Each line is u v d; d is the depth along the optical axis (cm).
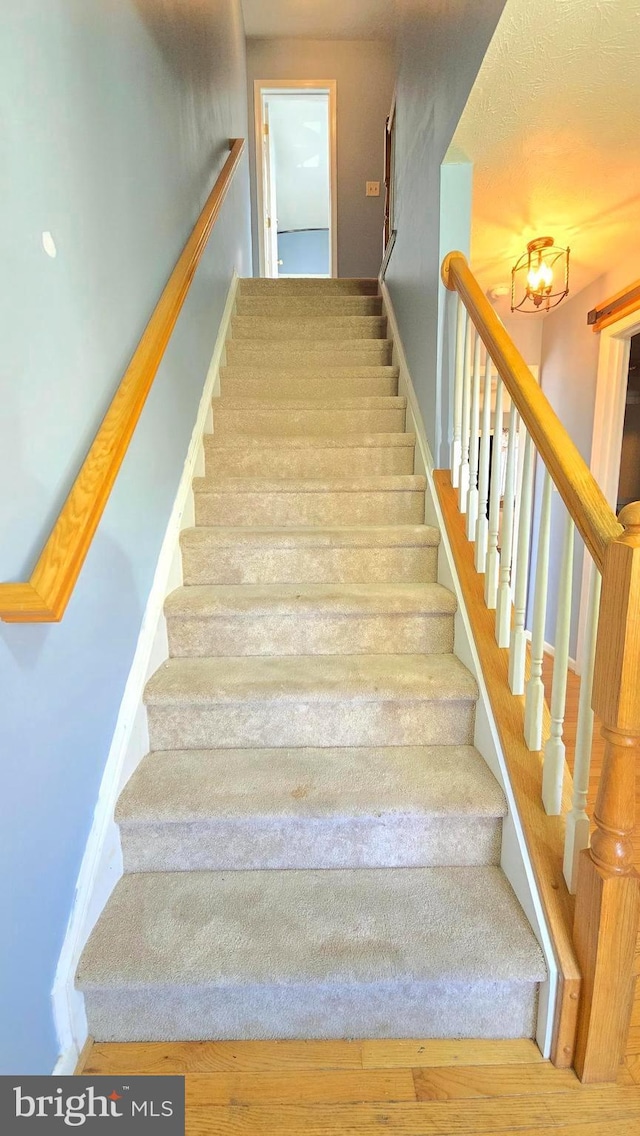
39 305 98
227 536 186
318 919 116
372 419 249
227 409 252
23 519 92
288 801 128
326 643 171
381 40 451
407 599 167
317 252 784
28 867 93
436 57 181
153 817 125
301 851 130
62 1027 102
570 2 112
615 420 309
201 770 140
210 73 267
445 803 127
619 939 97
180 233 200
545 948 108
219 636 170
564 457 108
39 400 98
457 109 154
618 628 90
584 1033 102
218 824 127
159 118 174
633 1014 117
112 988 105
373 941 111
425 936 112
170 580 175
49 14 104
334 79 459
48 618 86
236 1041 111
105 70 131
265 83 457
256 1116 98
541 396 123
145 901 121
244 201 404
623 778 95
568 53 126
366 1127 96
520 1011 110
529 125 154
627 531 89
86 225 118
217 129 286
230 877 128
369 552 188
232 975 105
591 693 103
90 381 119
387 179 329
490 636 151
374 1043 110
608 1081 103
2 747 86
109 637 129
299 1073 105
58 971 102
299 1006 110
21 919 91
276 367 283
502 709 137
